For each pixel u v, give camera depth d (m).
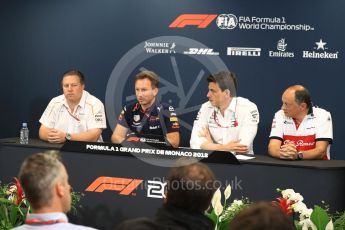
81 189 7.56
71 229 3.85
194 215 3.97
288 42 9.99
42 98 11.28
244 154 7.87
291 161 7.34
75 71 9.18
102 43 10.88
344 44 9.76
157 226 3.53
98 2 10.84
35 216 3.85
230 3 10.21
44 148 7.86
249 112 8.55
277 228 2.66
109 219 7.47
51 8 11.09
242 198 7.17
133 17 10.70
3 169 8.12
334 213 7.04
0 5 11.33
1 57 11.42
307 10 9.88
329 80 9.88
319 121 8.14
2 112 11.50
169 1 10.49
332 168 7.02
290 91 8.05
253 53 10.16
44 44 11.19
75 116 9.26
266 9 10.05
